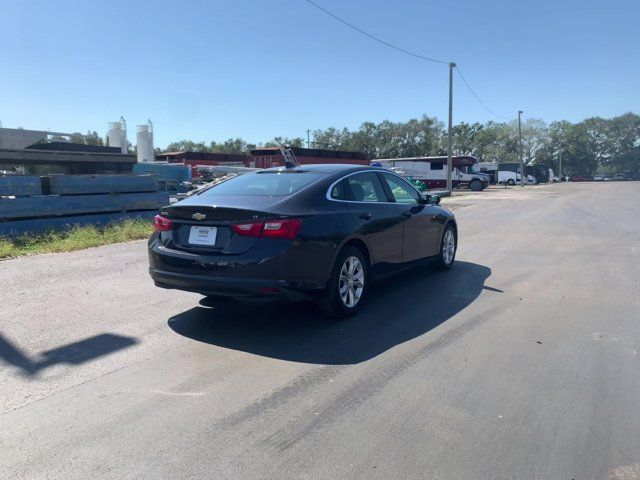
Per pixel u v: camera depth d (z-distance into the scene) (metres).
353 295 5.34
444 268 7.70
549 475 2.67
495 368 4.03
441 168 45.91
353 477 2.65
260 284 4.46
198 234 4.77
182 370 3.99
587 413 3.32
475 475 2.67
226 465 2.76
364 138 88.06
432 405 3.42
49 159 17.19
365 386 3.71
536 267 8.07
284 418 3.25
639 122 110.31
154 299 5.99
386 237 5.88
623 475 2.68
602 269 7.92
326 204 5.11
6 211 10.21
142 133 37.50
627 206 22.62
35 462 2.78
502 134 98.94
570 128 110.62
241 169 31.97
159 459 2.81
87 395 3.57
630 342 4.62
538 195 35.19
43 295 6.14
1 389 3.65
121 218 12.28
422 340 4.66
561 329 4.98
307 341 4.64
